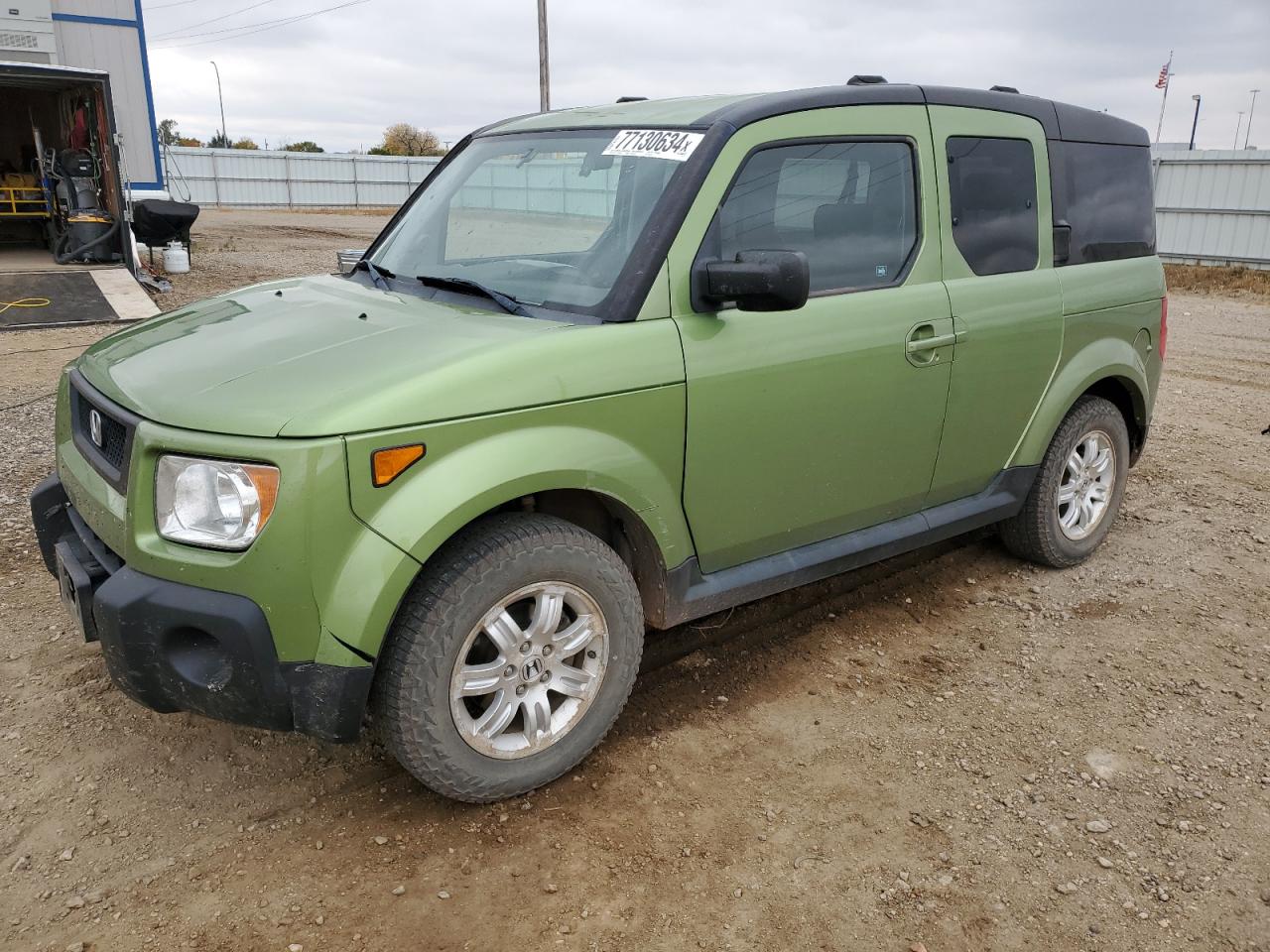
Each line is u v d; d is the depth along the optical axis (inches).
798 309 119.7
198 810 108.8
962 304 144.8
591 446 106.8
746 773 118.5
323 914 94.0
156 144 697.6
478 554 101.0
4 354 347.9
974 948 92.6
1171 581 177.2
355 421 92.3
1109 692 139.0
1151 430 283.6
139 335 128.0
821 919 95.5
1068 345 163.9
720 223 118.7
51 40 642.8
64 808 108.0
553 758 112.0
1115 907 98.1
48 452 231.3
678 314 114.9
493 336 106.7
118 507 101.2
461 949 90.4
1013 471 163.2
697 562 123.5
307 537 91.2
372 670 95.5
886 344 134.1
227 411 95.5
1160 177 822.5
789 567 133.5
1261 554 190.1
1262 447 267.0
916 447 144.1
